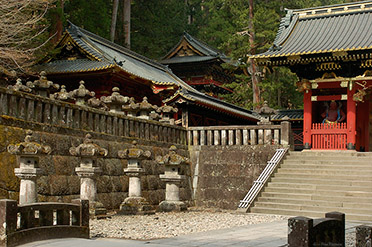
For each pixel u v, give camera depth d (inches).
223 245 384.8
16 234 341.1
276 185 752.3
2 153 505.4
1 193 498.9
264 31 1547.7
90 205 560.7
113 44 1323.8
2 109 513.3
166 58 2050.9
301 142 1347.2
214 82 1974.7
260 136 834.8
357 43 896.3
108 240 406.6
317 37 997.8
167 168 716.0
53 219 392.2
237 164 834.2
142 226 516.4
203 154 871.7
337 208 658.8
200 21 2440.9
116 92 758.5
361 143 1057.5
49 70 1109.1
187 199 840.9
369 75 909.2
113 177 689.6
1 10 913.5
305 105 973.2
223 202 827.4
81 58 1173.1
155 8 2059.5
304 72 962.7
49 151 467.2
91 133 657.6
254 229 504.7
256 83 1622.8
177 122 1091.3
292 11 1114.1
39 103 569.6
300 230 246.7
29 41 1059.3
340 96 949.2
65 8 1519.4
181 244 386.9
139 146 761.6
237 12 1676.9
